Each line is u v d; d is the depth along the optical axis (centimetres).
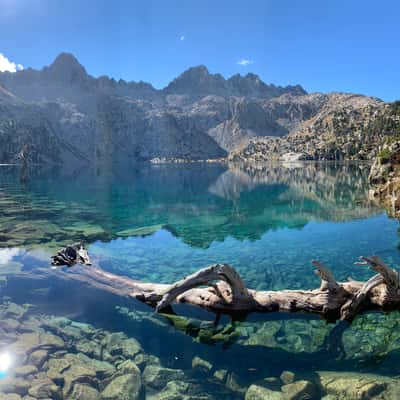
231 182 8850
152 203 4959
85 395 930
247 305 1448
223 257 2330
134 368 1050
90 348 1173
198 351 1173
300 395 913
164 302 1453
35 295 1573
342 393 914
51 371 1030
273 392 935
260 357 1132
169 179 10256
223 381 1010
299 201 4900
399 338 1211
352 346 1180
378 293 1415
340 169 13150
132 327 1332
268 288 1772
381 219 3338
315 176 10031
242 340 1241
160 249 2536
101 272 1802
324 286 1426
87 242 2689
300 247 2530
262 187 7262
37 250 2327
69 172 13775
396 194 4041
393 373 1009
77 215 3894
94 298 1555
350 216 3575
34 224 3300
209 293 1521
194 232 3103
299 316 1413
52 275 1788
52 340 1201
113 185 7994
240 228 3250
